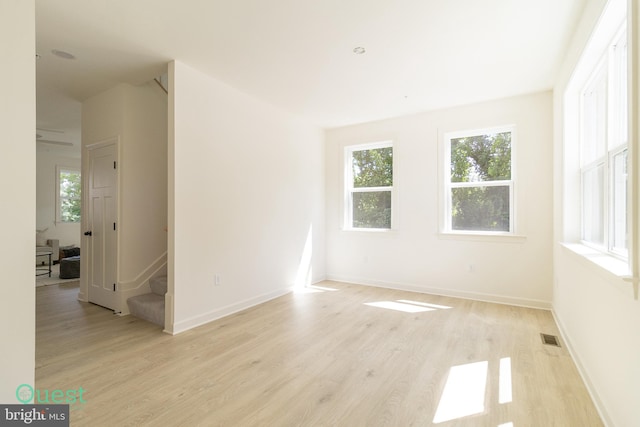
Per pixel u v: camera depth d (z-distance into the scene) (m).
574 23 2.34
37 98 3.89
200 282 3.23
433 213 4.37
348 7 2.17
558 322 3.16
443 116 4.29
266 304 3.93
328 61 2.96
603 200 2.34
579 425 1.71
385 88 3.58
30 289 1.41
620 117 2.00
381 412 1.82
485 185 4.07
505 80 3.36
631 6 1.40
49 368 2.31
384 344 2.75
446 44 2.65
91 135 3.85
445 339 2.85
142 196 3.69
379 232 4.83
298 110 4.36
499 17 2.27
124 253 3.53
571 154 2.90
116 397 1.95
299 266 4.72
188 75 3.08
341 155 5.20
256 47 2.71
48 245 7.00
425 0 2.09
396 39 2.58
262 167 4.04
